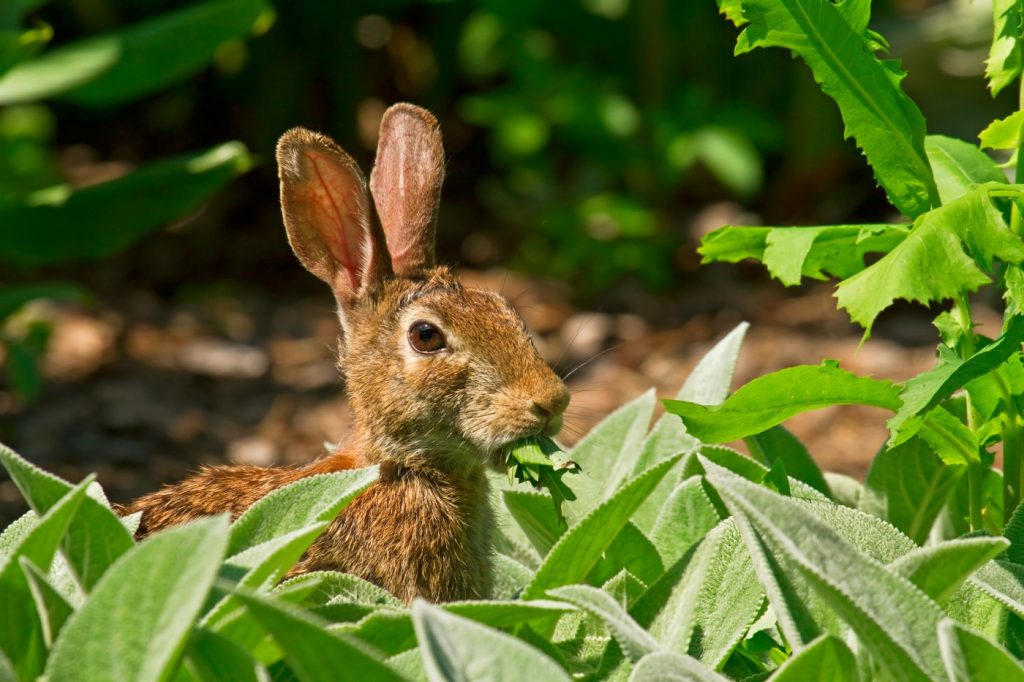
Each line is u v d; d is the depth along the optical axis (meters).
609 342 18.78
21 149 21.11
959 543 4.50
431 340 6.89
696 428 5.88
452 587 6.86
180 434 15.82
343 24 23.02
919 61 20.45
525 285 20.52
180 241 22.06
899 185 6.04
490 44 22.30
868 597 4.19
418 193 7.72
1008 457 6.13
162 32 14.25
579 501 6.77
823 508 5.41
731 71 22.28
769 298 19.94
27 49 12.89
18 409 16.45
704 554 5.09
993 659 3.89
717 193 22.52
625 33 22.17
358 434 7.18
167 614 3.65
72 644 3.65
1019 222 6.10
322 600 5.64
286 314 20.16
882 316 19.25
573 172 23.02
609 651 4.88
